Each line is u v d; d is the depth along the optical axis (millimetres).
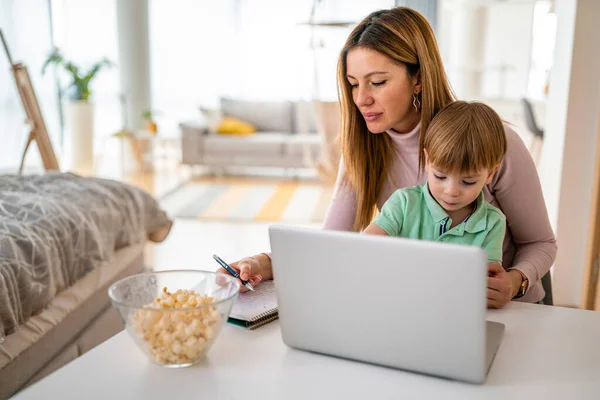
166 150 6922
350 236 765
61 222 1819
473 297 720
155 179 5879
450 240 1141
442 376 798
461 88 6180
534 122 4930
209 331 827
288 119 6258
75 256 1840
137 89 6227
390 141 1333
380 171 1367
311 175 6125
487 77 7035
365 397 762
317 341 861
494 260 1102
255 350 891
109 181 2389
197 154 5809
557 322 995
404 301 765
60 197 2004
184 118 7043
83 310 1862
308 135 6051
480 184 1064
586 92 2465
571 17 2467
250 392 775
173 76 6969
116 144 7062
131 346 908
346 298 805
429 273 732
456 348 765
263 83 6883
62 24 6609
